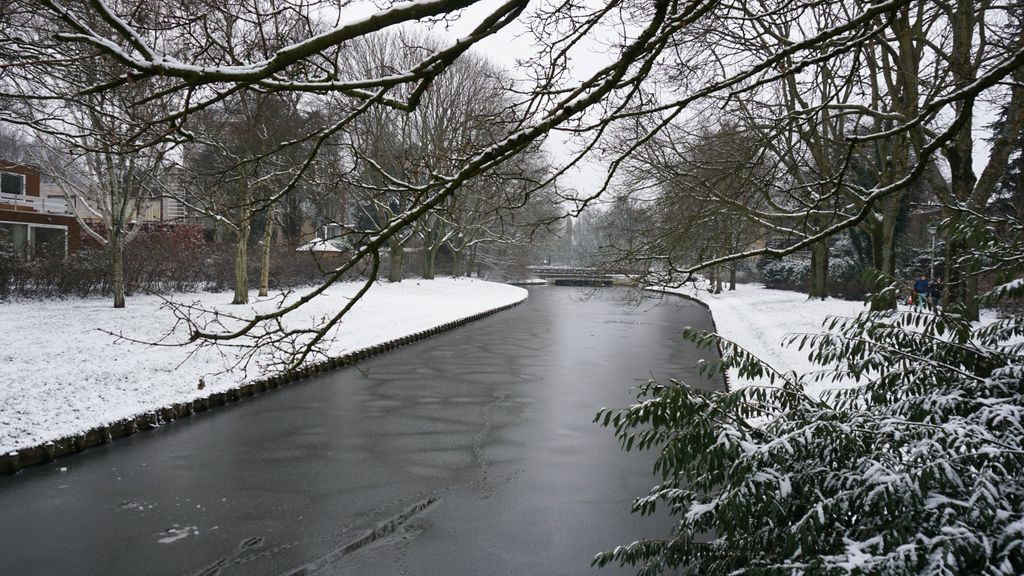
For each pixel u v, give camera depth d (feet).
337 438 36.04
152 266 96.63
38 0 7.96
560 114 10.92
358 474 30.14
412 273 187.42
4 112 25.45
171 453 33.09
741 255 15.35
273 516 25.23
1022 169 71.10
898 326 13.28
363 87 9.89
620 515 25.26
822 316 78.07
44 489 27.99
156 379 43.37
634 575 20.27
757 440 11.96
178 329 60.13
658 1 9.64
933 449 9.53
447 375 55.77
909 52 43.88
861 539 9.80
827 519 10.18
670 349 73.10
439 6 8.58
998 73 12.10
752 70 12.65
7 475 29.63
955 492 9.26
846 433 10.38
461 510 25.84
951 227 13.73
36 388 37.76
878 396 12.74
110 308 74.49
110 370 43.27
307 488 28.30
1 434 31.30
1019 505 9.02
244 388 45.52
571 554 21.91
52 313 68.03
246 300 86.07
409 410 42.78
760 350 57.11
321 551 22.29
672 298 160.97
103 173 75.92
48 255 84.84
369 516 25.30
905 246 117.91
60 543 22.85
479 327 95.61
